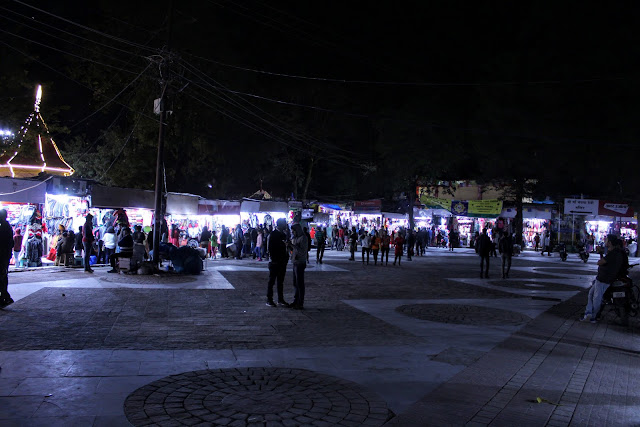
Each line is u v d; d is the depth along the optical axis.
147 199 19.20
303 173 46.16
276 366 5.93
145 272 15.03
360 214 39.91
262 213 27.03
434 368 6.09
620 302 9.65
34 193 15.54
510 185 40.66
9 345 6.48
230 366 5.88
